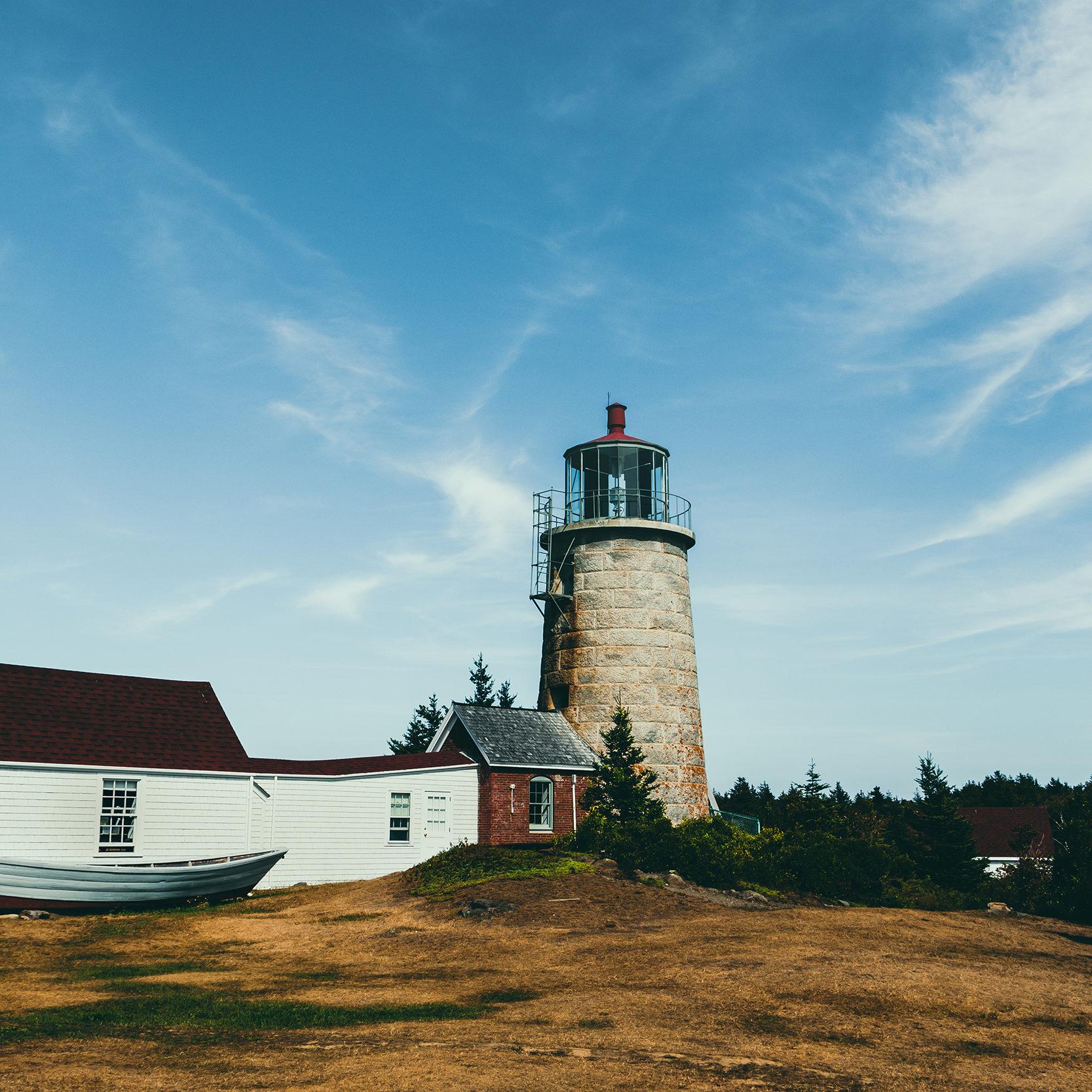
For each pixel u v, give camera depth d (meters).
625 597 46.72
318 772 36.59
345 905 29.64
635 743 44.66
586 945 23.62
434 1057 14.06
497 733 41.81
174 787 32.59
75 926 26.39
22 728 31.02
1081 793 74.19
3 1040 14.66
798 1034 16.02
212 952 23.55
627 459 49.38
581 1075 13.37
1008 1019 17.36
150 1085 12.56
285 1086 12.57
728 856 35.12
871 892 38.34
